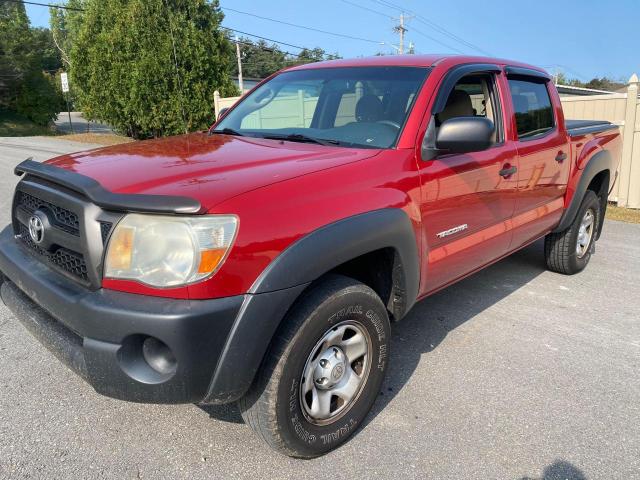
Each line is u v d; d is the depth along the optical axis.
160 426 2.72
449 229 3.17
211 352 2.03
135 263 2.04
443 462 2.51
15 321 3.85
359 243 2.42
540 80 4.40
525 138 3.97
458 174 3.14
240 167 2.47
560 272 5.25
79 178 2.30
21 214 2.73
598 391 3.15
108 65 20.64
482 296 4.62
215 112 16.52
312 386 2.41
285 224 2.19
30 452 2.49
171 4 17.03
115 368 2.05
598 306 4.45
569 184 4.69
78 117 52.41
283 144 3.06
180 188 2.14
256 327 2.09
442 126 2.84
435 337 3.79
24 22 40.22
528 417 2.87
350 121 3.26
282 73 4.13
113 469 2.40
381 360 2.72
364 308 2.53
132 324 1.99
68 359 2.20
